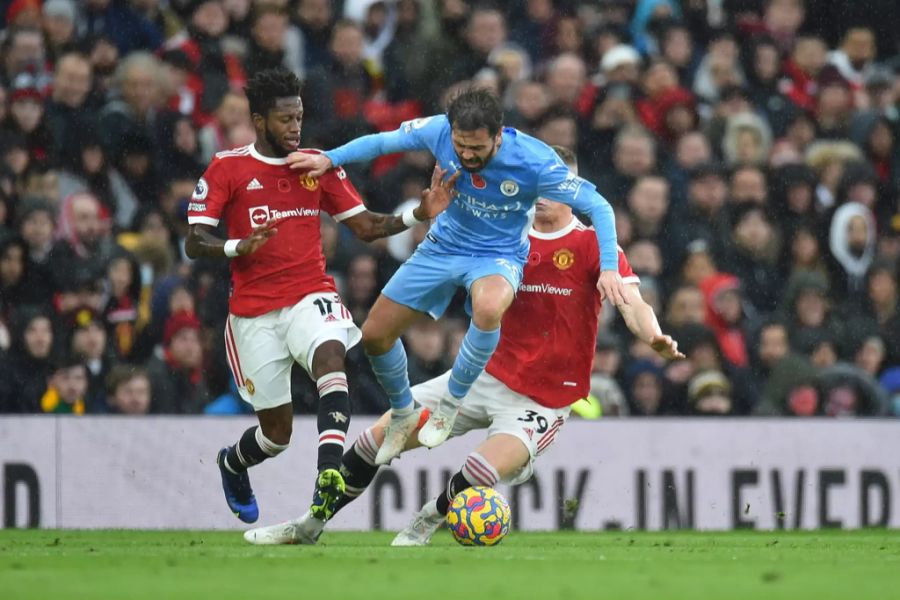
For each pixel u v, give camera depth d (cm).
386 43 4603
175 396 3722
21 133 3975
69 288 3722
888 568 1827
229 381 3853
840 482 3822
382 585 1521
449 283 2442
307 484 3616
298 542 2486
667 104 4556
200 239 2341
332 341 2348
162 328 3762
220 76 4266
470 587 1502
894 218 4691
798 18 5003
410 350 3784
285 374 2427
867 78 5022
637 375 3941
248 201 2391
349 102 4312
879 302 4428
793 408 4088
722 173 4428
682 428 3747
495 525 2403
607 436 3703
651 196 4306
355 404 3734
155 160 4072
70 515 3494
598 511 3684
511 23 4759
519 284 2484
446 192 2373
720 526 3753
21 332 3622
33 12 4209
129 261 3794
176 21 4375
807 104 4850
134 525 3519
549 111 4384
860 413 4134
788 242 4450
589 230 2609
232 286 2472
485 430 3647
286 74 2358
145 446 3538
